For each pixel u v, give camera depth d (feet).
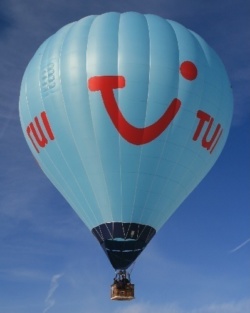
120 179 112.27
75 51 114.32
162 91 112.27
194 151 115.14
